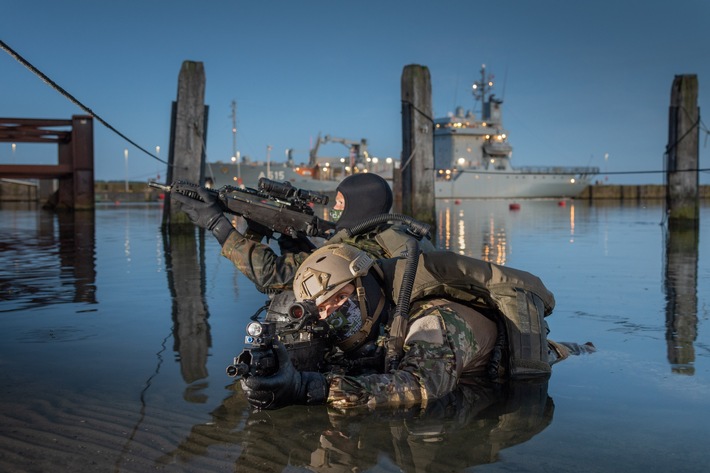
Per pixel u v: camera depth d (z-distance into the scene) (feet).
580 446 7.88
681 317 16.24
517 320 11.23
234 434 8.24
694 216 57.82
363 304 9.98
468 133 220.64
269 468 7.18
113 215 85.56
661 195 272.10
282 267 11.49
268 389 8.55
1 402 9.45
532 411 9.23
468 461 7.41
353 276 9.70
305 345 9.98
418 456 7.55
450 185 217.97
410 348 9.95
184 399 9.66
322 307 9.87
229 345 13.16
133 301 18.63
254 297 19.35
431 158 52.03
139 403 9.45
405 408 9.33
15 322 15.56
